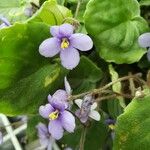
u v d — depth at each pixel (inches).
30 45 4.7
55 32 4.5
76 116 4.7
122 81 5.2
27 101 4.9
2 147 7.0
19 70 4.8
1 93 4.8
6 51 4.6
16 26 4.5
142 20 5.2
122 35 5.0
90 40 4.5
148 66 5.4
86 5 5.1
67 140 5.9
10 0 5.8
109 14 5.0
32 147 6.6
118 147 4.5
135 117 4.4
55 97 4.5
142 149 4.5
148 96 4.5
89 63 5.1
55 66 4.9
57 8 4.9
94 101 4.7
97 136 5.6
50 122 4.6
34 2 5.2
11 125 6.1
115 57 4.9
